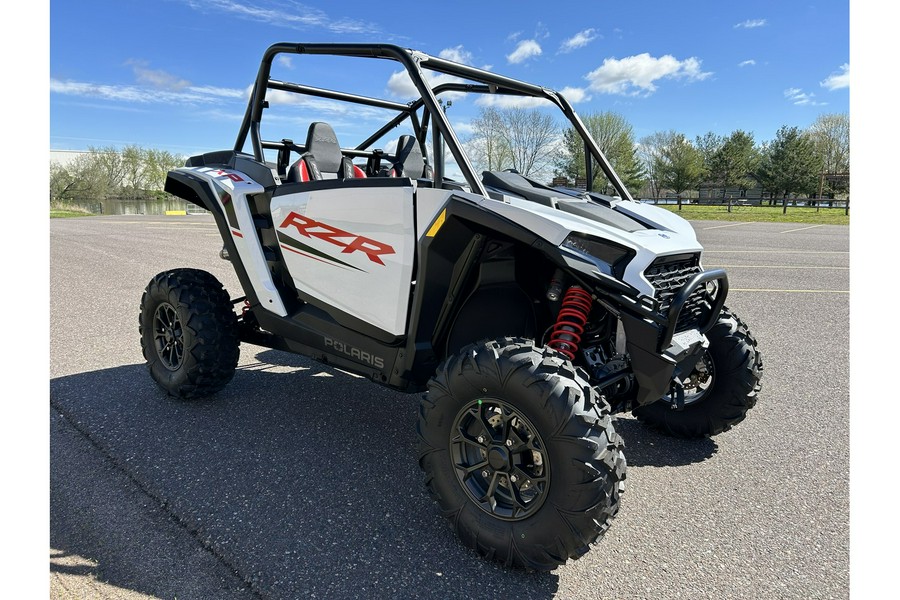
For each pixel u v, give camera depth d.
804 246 12.89
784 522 2.33
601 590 1.93
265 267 3.16
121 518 2.23
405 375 2.62
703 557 2.11
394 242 2.47
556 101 3.12
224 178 3.31
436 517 2.33
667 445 3.06
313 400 3.53
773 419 3.36
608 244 2.16
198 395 3.37
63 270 8.11
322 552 2.07
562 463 1.84
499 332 2.62
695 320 2.53
